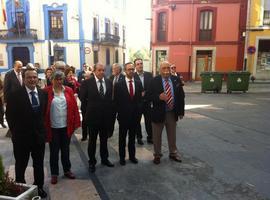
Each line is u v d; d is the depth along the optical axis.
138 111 5.73
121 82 5.61
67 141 5.05
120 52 40.09
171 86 5.77
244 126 9.05
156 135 5.79
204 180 5.08
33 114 4.11
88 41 28.55
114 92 5.62
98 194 4.58
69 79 7.52
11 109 4.02
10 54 28.08
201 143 7.23
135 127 5.77
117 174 5.36
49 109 4.71
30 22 27.48
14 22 27.75
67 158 5.12
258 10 23.45
